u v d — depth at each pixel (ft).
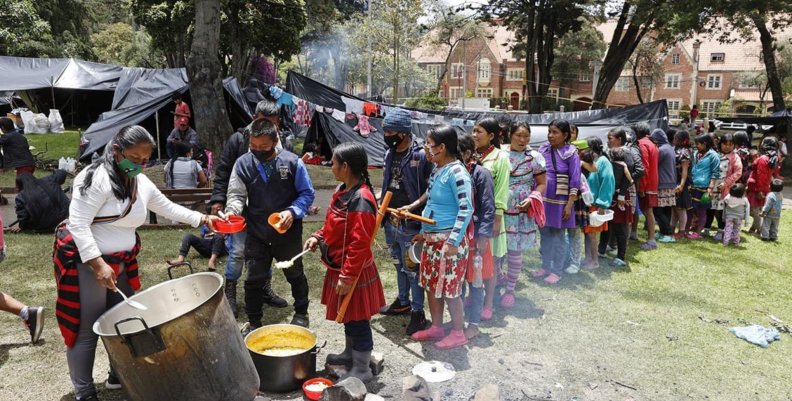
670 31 68.33
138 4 80.79
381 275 17.30
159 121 46.06
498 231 13.33
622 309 15.01
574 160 16.29
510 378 10.90
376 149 46.14
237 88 44.93
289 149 15.35
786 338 13.43
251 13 81.25
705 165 24.07
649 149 21.67
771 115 66.85
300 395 9.90
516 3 92.17
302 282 12.31
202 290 9.24
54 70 59.82
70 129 67.72
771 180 24.82
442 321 12.96
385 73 139.74
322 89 43.57
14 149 26.32
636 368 11.55
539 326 13.62
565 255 17.20
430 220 10.59
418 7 98.58
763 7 57.21
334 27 134.72
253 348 10.30
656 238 24.14
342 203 9.59
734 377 11.28
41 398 9.68
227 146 12.75
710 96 180.34
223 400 8.18
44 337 12.01
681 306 15.43
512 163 14.64
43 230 20.61
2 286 14.88
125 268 9.17
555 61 151.64
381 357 11.09
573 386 10.68
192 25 81.76
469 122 42.19
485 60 196.75
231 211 11.07
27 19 80.02
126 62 129.49
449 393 10.16
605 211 17.97
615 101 183.21
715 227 27.78
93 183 8.31
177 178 22.65
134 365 7.62
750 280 18.21
